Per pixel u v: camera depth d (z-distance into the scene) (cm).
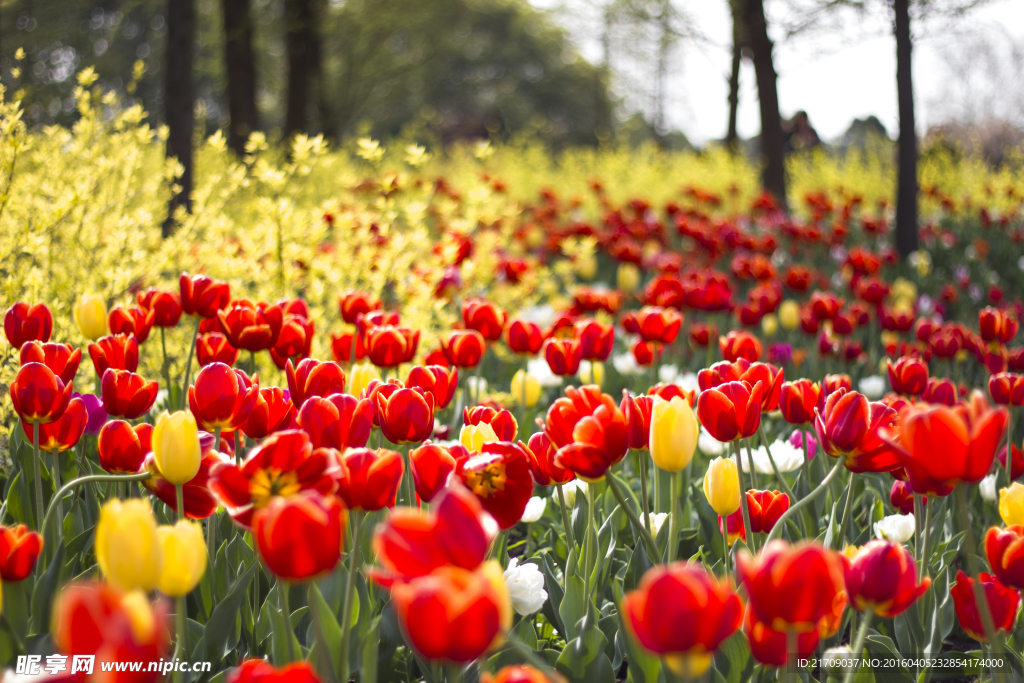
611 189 1256
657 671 138
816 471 242
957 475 104
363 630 144
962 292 652
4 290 253
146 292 242
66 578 159
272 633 137
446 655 79
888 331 409
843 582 114
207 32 1592
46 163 321
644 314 305
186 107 605
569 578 162
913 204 819
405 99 3581
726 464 144
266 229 333
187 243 346
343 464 117
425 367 187
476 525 91
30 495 188
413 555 90
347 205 560
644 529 137
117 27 1472
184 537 107
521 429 281
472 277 445
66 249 304
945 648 206
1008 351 301
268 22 1506
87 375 279
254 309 226
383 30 1859
